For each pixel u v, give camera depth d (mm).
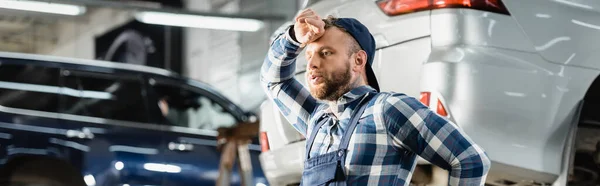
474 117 4781
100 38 20266
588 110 5062
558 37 5027
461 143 3289
